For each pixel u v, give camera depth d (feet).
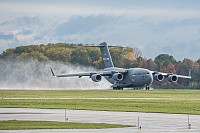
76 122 398.01
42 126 371.76
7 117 433.89
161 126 375.86
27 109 509.76
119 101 629.51
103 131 347.77
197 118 429.79
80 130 352.90
